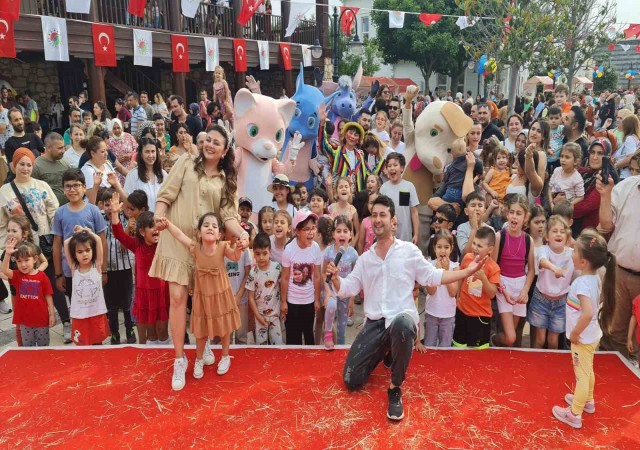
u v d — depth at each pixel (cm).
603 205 438
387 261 364
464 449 308
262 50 1681
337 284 364
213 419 338
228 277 425
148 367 405
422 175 671
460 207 581
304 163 791
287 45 1773
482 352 429
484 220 559
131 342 506
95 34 1138
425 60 3009
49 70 1481
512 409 348
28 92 1438
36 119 1288
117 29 1225
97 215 485
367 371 369
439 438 318
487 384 378
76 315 445
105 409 349
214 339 474
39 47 1057
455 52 2822
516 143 729
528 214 445
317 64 2006
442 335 438
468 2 1500
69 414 344
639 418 339
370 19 3288
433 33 2852
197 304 374
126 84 1564
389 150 757
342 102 922
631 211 428
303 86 788
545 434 322
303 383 380
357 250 605
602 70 3209
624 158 657
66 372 397
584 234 340
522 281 443
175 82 1427
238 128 628
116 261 492
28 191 509
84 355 424
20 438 321
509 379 385
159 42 1345
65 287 497
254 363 410
